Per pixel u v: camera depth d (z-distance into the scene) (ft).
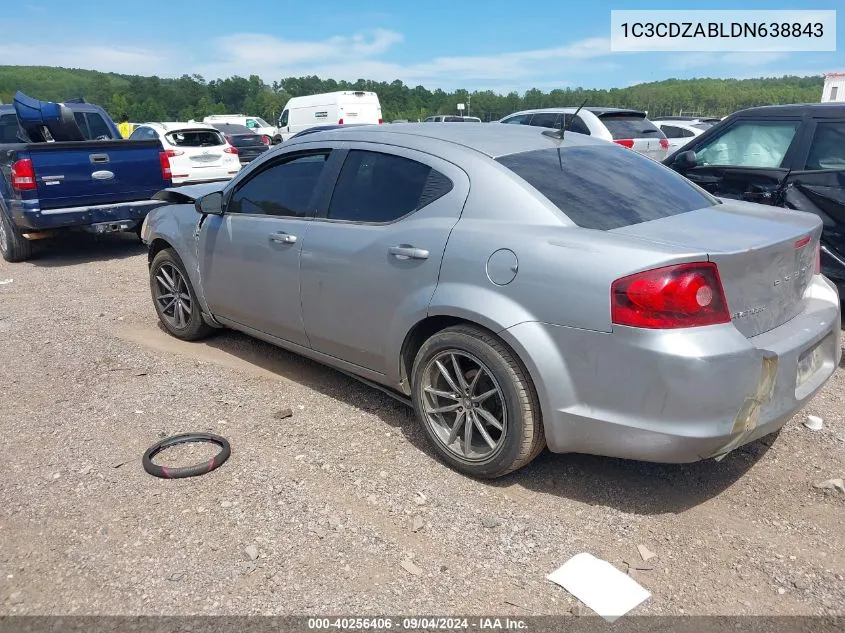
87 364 15.53
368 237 11.53
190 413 12.91
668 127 55.98
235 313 14.88
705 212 10.88
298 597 8.09
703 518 9.68
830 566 8.68
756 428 8.99
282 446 11.62
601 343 8.86
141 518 9.62
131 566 8.66
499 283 9.71
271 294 13.57
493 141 11.54
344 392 13.85
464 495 10.21
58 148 25.58
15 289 23.18
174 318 17.08
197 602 8.02
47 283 24.04
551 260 9.24
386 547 8.99
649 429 8.77
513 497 10.18
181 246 15.85
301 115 79.51
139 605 7.99
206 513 9.71
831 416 12.73
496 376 9.89
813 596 8.14
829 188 17.12
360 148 12.31
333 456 11.30
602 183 10.86
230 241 14.37
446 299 10.23
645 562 8.75
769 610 7.93
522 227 9.84
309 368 15.17
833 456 11.29
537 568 8.63
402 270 10.93
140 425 12.46
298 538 9.16
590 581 8.32
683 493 10.30
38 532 9.38
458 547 9.02
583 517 9.70
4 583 8.41
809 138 18.10
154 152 28.48
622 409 8.92
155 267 17.02
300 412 12.95
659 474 10.81
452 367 10.78
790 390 9.38
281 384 14.28
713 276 8.57
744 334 9.12
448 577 8.45
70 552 8.95
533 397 9.72
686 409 8.52
